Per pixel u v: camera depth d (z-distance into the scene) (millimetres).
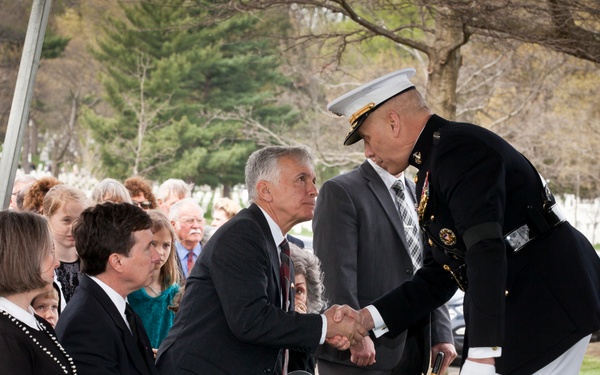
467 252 3453
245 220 3709
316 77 20094
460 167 3508
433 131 3695
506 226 3566
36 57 4914
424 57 19375
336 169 25047
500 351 3371
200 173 31141
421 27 8945
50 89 35094
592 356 10555
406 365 5102
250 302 3564
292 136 24016
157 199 8047
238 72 31500
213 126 30828
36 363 2965
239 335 3566
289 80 31281
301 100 22703
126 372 3455
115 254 3535
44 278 3053
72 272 4832
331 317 3854
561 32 7875
